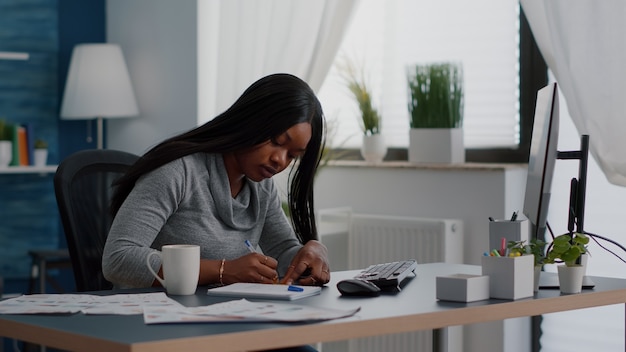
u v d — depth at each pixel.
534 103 3.44
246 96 2.12
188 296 1.78
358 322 1.48
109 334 1.37
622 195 3.20
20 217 4.44
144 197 2.03
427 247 3.40
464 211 3.42
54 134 4.51
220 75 3.98
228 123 2.12
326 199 3.86
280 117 2.08
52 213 4.51
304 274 2.07
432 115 3.52
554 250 1.88
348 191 3.78
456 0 3.65
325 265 2.05
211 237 2.13
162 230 2.11
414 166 3.52
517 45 3.49
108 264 1.96
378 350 3.54
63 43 4.55
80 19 4.59
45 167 4.24
